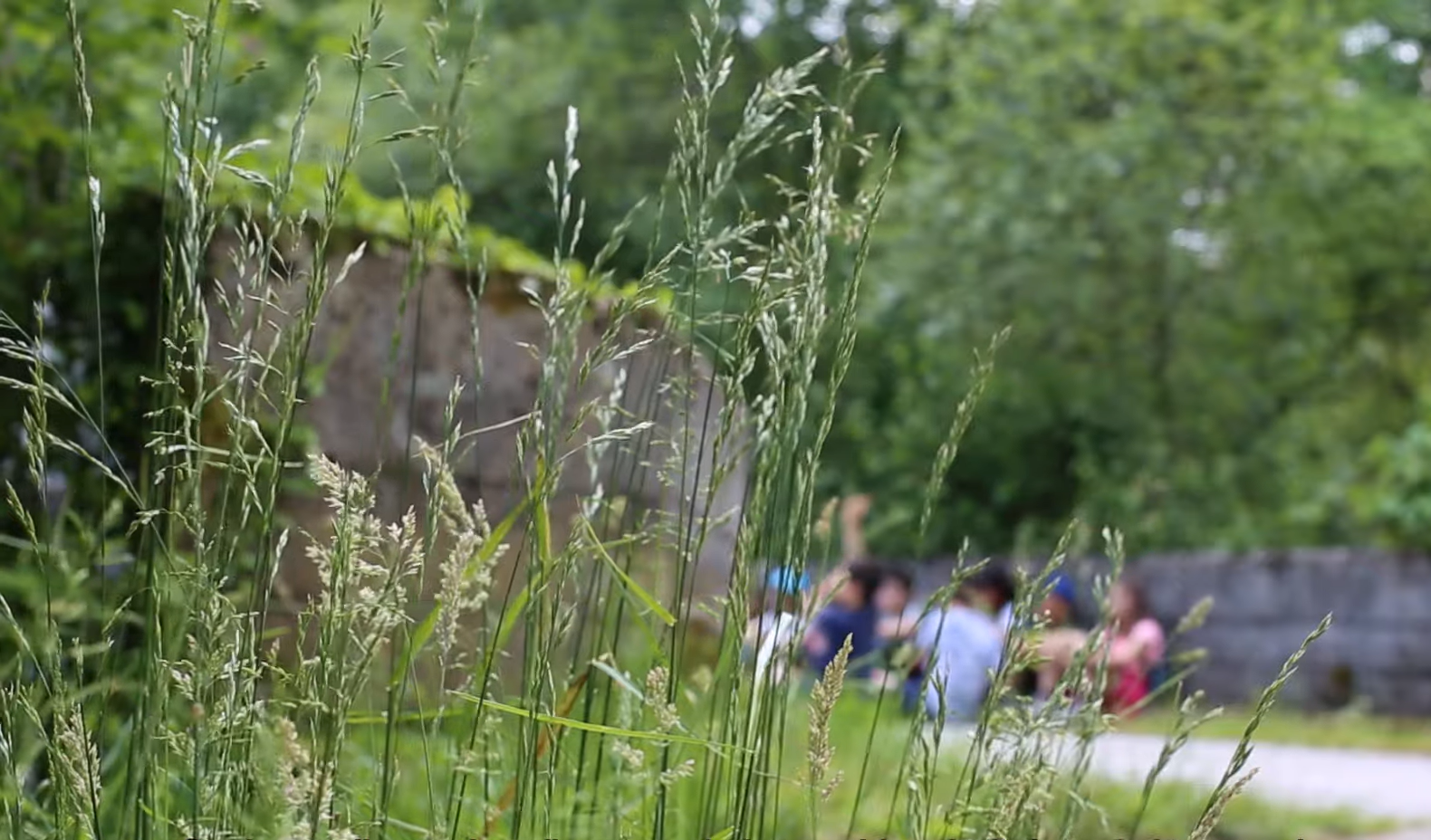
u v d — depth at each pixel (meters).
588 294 1.70
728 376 1.73
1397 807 6.34
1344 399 18.64
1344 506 18.58
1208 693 15.33
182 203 1.50
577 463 4.03
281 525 3.82
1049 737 1.87
